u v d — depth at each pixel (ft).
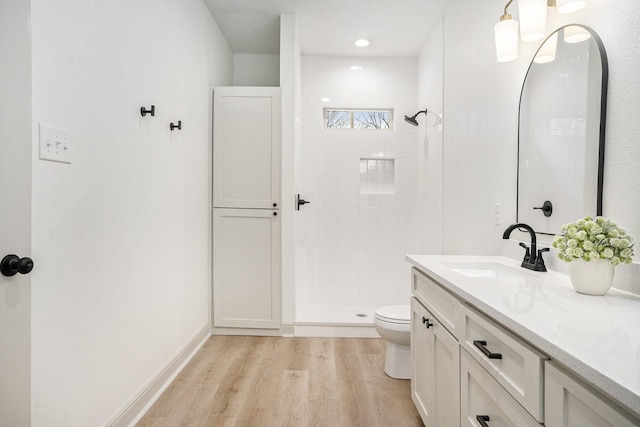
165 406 6.49
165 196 7.21
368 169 12.51
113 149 5.37
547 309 3.16
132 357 5.98
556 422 2.42
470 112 7.98
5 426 3.55
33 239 3.88
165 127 7.16
